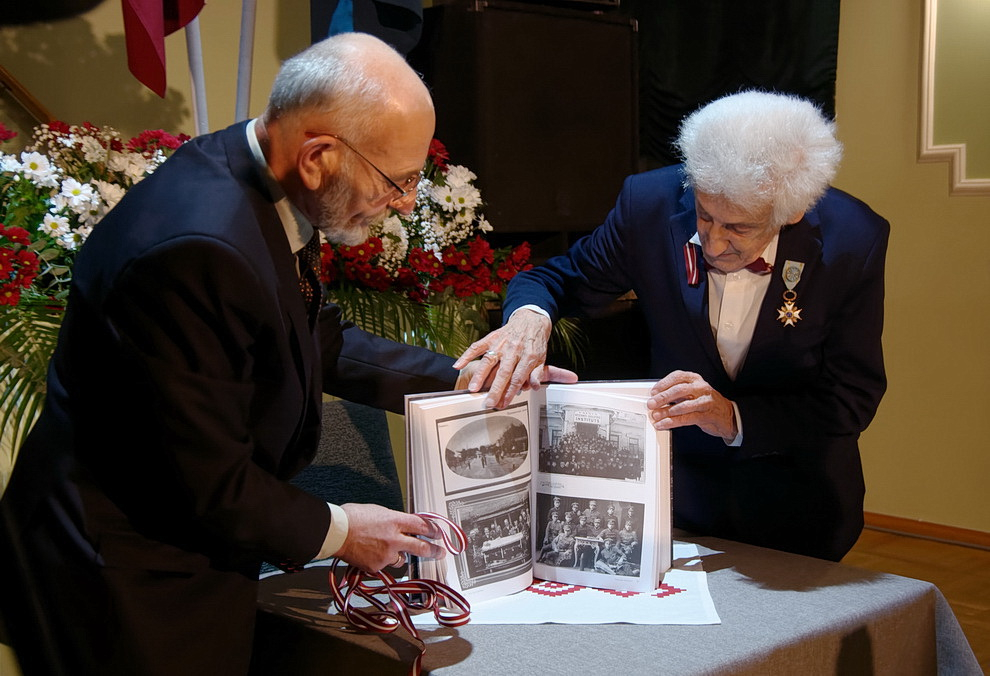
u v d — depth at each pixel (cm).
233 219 115
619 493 142
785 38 377
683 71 389
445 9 281
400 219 237
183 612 123
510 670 115
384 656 121
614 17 300
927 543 379
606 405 142
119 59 288
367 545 126
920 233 380
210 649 125
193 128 303
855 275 155
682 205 165
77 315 121
